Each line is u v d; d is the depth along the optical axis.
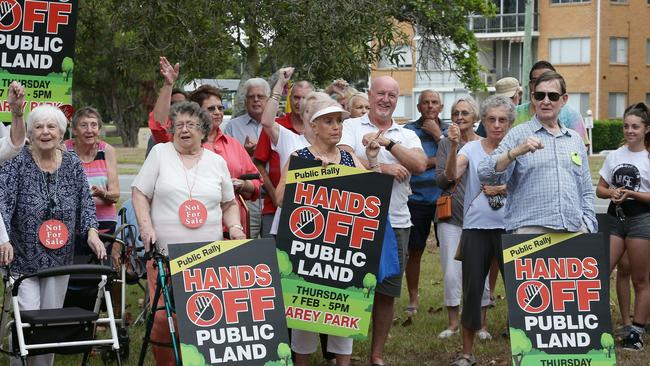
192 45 11.41
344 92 10.02
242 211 7.82
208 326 6.39
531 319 7.01
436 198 9.93
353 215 7.18
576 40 49.00
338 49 11.37
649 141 8.85
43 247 6.86
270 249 6.62
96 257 7.30
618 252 8.84
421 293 11.30
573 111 9.29
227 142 8.19
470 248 7.96
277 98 8.05
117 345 6.66
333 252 7.14
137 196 6.90
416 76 50.62
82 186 7.09
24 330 6.55
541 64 9.50
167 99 8.04
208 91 8.16
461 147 9.09
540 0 49.56
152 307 6.62
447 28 18.69
